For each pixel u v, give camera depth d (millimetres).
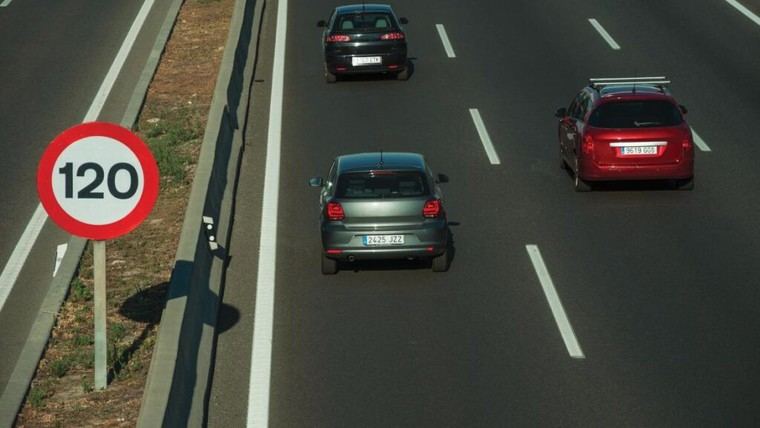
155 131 32500
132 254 23344
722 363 18328
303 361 18781
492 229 25375
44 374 17906
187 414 16391
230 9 48125
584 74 38969
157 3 49562
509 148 31609
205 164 26328
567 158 29125
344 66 38281
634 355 18734
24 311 21922
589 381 17781
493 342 19375
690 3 49312
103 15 47906
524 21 46625
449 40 43938
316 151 31297
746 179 28688
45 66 40562
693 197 27469
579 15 47406
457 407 16922
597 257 23484
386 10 39125
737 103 35688
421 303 21250
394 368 18406
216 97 32125
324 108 35812
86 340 19094
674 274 22406
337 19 38781
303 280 22578
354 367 18484
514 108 35344
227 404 17297
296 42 44094
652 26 45406
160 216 25719
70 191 16062
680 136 27312
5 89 37875
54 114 35062
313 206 26875
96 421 16203
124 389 17203
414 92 37562
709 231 24953
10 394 17031
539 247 24156
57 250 23578
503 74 39219
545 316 20484
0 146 32062
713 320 20125
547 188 28344
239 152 30453
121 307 20562
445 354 18922
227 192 27047
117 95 36938
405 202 22234
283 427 16453
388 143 32031
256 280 22531
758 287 21609
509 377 17969
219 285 21734
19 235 25766
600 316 20438
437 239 22297
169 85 37812
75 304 20828
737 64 40062
